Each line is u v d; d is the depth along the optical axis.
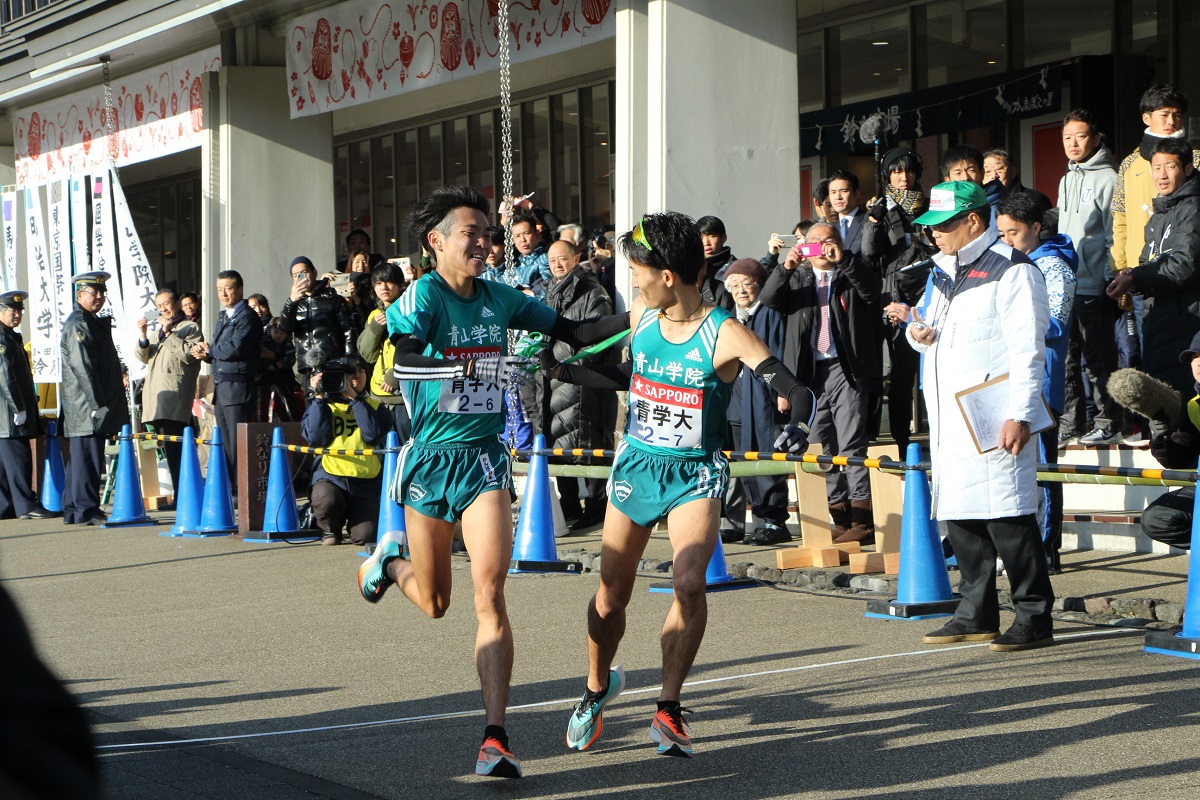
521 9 14.54
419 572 5.79
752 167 12.75
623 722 6.17
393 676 7.23
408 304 5.61
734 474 10.29
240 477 13.27
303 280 13.38
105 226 17.05
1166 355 9.24
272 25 18.77
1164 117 9.55
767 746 5.68
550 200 21.83
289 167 19.38
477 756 5.61
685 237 5.38
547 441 12.23
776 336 10.62
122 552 12.81
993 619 7.46
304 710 6.58
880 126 11.60
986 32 15.75
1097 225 10.77
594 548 11.37
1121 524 10.17
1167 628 7.52
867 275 10.11
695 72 12.50
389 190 25.58
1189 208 9.06
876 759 5.42
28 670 1.58
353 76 17.20
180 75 19.92
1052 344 8.65
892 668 6.95
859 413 10.39
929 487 8.56
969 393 7.08
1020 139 15.48
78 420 15.24
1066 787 4.96
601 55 20.08
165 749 5.95
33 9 21.47
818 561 9.87
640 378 5.55
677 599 5.45
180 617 9.24
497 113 22.75
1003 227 8.58
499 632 5.41
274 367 15.41
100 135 22.00
